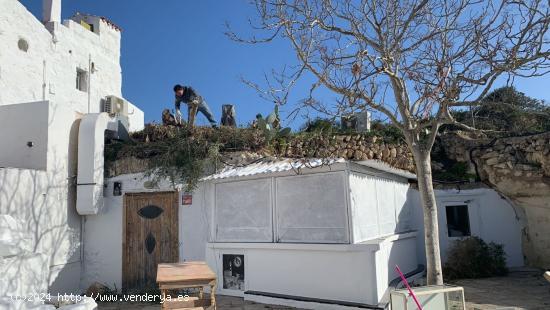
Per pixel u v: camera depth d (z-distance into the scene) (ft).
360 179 29.14
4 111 33.47
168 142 35.96
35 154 32.24
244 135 36.19
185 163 34.37
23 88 45.55
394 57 24.99
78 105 54.80
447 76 23.00
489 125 45.91
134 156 35.70
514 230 42.11
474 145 43.91
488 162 42.11
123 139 39.32
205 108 40.63
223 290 31.22
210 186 33.45
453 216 43.70
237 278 30.91
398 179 38.75
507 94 33.55
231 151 35.42
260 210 30.35
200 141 35.19
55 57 51.06
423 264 41.09
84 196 33.53
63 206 33.12
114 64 64.54
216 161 34.35
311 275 27.48
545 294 30.09
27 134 32.71
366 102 23.70
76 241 34.24
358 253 25.94
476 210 42.86
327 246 26.63
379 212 32.35
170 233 34.19
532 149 39.68
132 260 34.37
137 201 35.14
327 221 27.32
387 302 25.44
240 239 31.04
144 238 34.55
